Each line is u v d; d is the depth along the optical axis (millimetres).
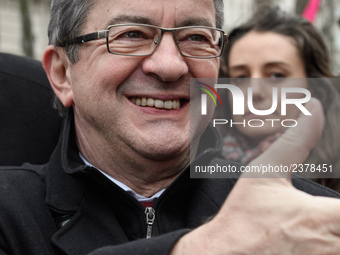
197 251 1420
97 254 1543
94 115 2033
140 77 1977
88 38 1997
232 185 2197
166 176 2107
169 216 2057
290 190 1391
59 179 2084
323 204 1343
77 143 2229
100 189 2016
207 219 1939
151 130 1980
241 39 3443
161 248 1474
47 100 2732
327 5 8211
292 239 1342
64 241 1906
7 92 2689
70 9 2064
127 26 1955
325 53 3520
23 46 9070
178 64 1939
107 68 1966
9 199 1946
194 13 2006
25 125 2678
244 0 13922
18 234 1886
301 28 3455
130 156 2033
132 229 2002
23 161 2645
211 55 2076
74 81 2084
